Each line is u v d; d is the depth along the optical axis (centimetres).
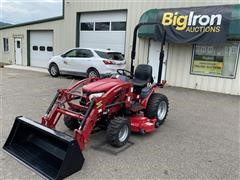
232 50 919
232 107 709
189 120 568
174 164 354
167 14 952
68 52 1148
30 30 1662
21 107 609
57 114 404
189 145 423
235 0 909
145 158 368
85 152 380
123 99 429
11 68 1546
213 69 968
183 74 1037
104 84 411
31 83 984
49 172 311
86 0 1309
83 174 316
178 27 923
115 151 388
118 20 1226
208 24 862
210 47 961
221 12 845
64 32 1457
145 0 1102
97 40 1327
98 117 387
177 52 1037
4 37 1853
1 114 546
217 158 379
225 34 834
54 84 975
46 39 1592
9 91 806
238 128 525
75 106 400
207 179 320
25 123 364
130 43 1177
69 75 1237
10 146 371
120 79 459
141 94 484
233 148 419
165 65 1075
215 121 569
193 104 728
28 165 327
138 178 314
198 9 902
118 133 389
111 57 1028
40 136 361
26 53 1717
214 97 848
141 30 1031
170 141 437
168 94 866
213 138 461
